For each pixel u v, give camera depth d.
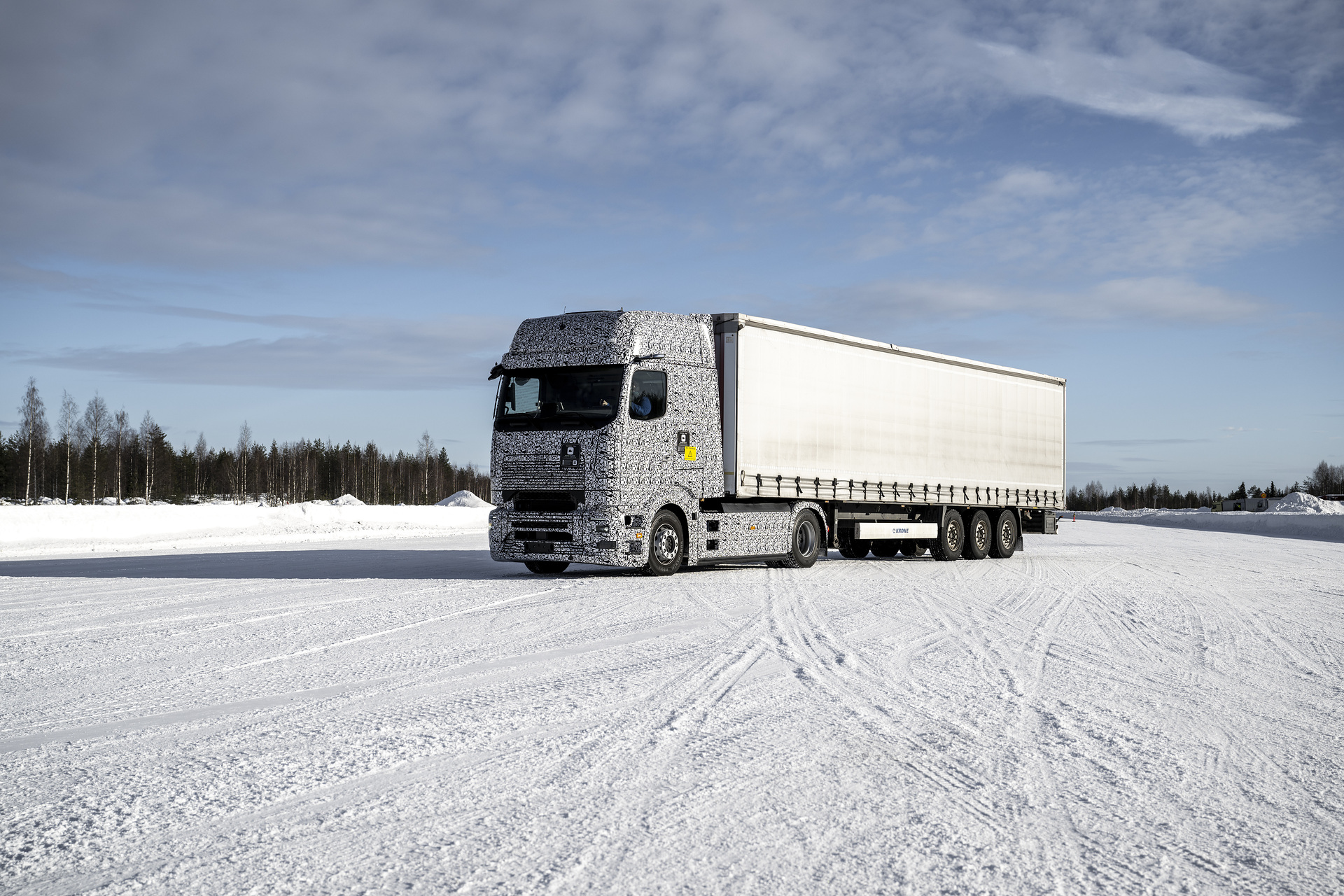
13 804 4.51
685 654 8.59
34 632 9.70
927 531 21.58
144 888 3.59
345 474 107.69
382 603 12.12
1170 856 3.95
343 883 3.63
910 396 20.66
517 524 15.38
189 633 9.66
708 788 4.80
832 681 7.50
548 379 15.59
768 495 17.14
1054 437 25.38
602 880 3.66
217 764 5.13
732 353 16.59
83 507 30.75
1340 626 11.14
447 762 5.21
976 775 5.06
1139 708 6.71
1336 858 3.95
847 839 4.11
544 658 8.37
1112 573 18.81
